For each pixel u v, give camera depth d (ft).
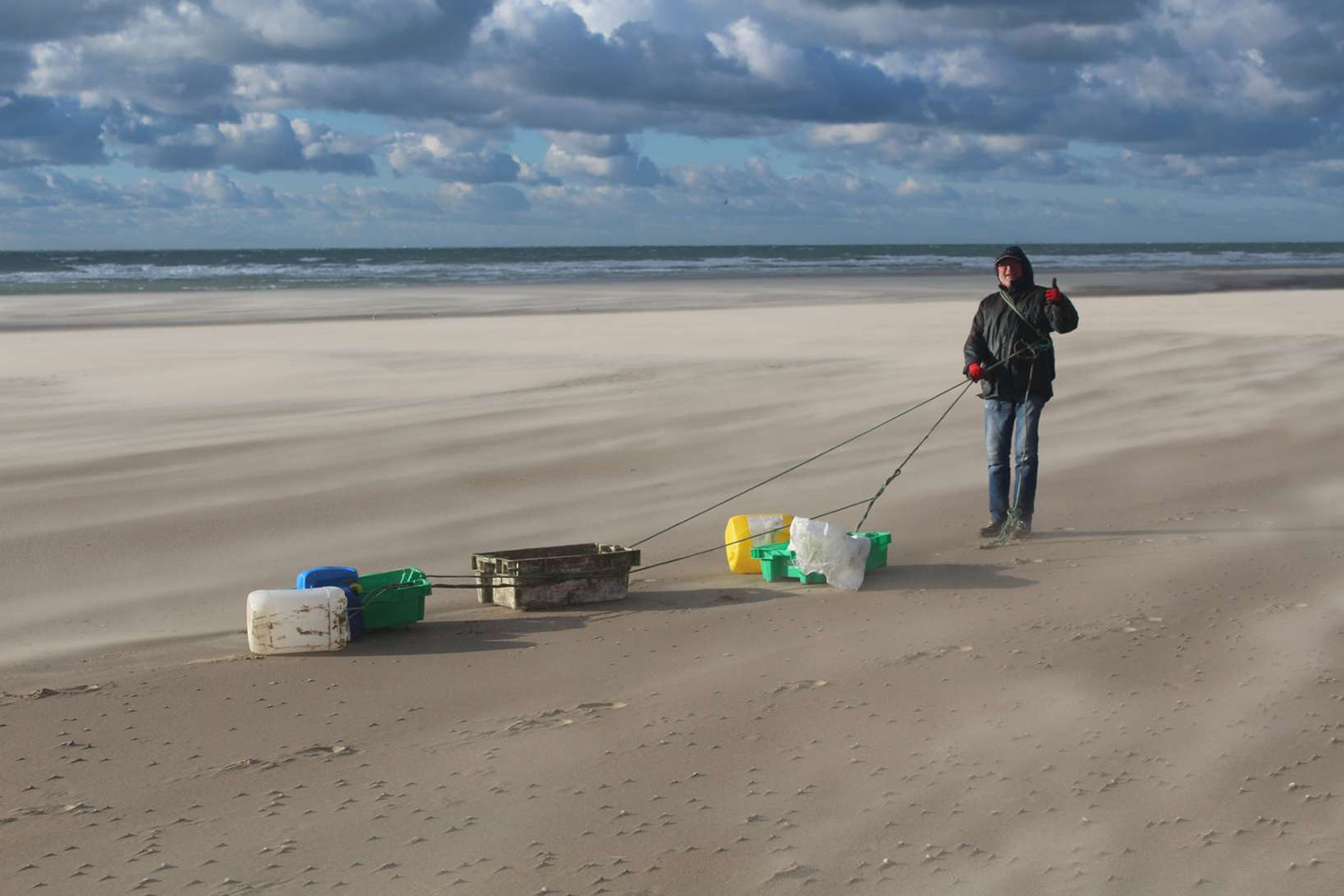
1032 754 13.43
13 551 25.49
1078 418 40.50
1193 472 31.37
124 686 16.87
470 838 11.73
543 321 88.84
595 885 10.71
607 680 16.65
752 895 10.46
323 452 36.42
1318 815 11.68
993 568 22.65
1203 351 58.34
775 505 29.22
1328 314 83.97
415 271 231.09
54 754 14.21
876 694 15.61
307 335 77.51
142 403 46.68
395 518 28.45
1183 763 13.01
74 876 11.11
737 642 18.35
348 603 19.13
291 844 11.69
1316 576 20.83
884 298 121.60
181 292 142.31
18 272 220.02
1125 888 10.41
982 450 35.78
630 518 28.35
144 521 28.09
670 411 43.47
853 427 39.81
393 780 13.21
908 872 10.80
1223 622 18.30
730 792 12.63
